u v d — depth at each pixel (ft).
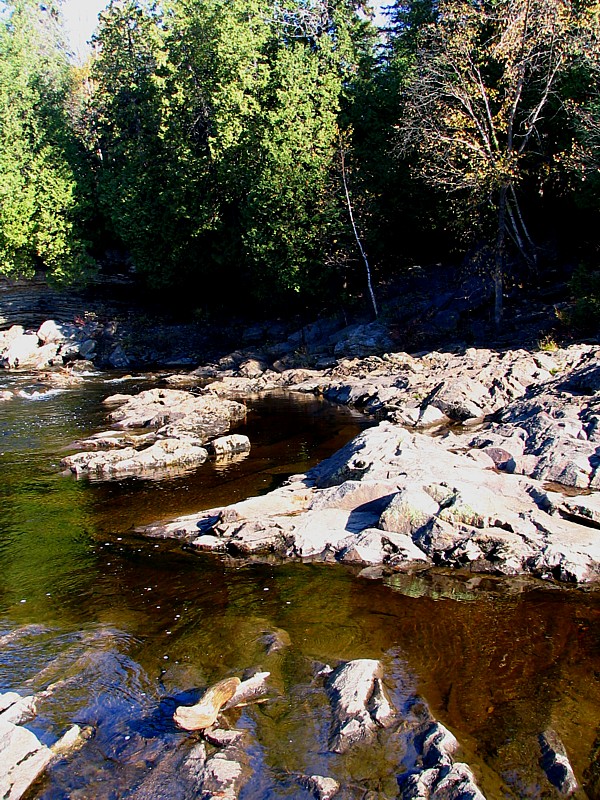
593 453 40.98
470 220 94.22
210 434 62.80
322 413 69.62
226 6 110.73
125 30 127.13
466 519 33.58
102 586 31.83
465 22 86.02
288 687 22.93
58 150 124.36
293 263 103.19
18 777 19.13
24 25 169.78
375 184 106.52
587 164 80.43
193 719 21.08
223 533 36.50
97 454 53.52
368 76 117.70
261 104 109.09
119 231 117.60
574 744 19.80
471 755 19.43
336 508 37.55
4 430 66.13
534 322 85.15
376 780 18.53
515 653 24.79
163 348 122.62
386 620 27.55
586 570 30.60
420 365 79.20
